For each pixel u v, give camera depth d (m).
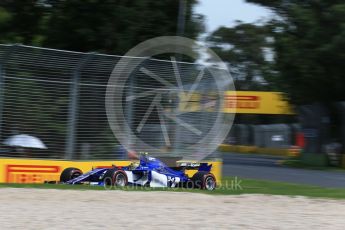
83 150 28.08
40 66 26.91
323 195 25.70
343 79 53.97
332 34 53.22
